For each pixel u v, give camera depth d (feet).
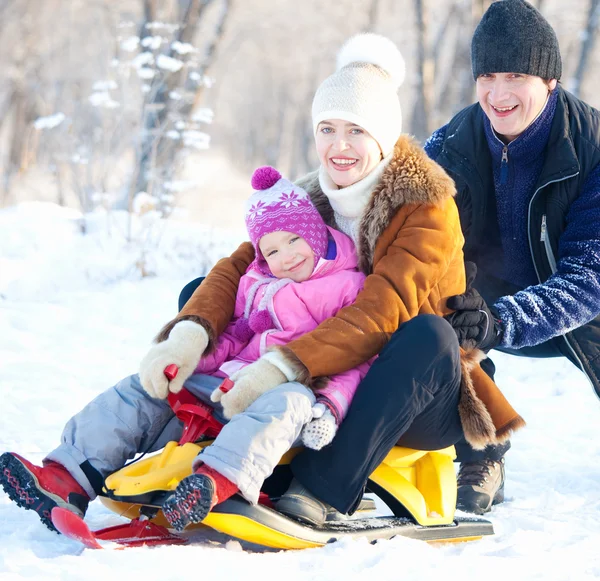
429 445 17.39
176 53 73.36
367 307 16.58
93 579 13.20
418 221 17.52
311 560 14.92
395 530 16.84
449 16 150.92
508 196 22.22
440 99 140.05
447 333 15.99
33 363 33.86
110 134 64.23
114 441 16.65
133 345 37.76
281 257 18.01
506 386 34.45
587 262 20.65
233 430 15.03
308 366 15.84
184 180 66.49
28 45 135.33
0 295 45.50
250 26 154.81
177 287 47.88
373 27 155.02
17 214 56.03
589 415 30.76
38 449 23.76
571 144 21.01
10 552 14.65
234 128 312.29
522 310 19.81
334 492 15.85
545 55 20.68
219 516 14.96
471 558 15.80
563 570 15.43
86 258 51.01
